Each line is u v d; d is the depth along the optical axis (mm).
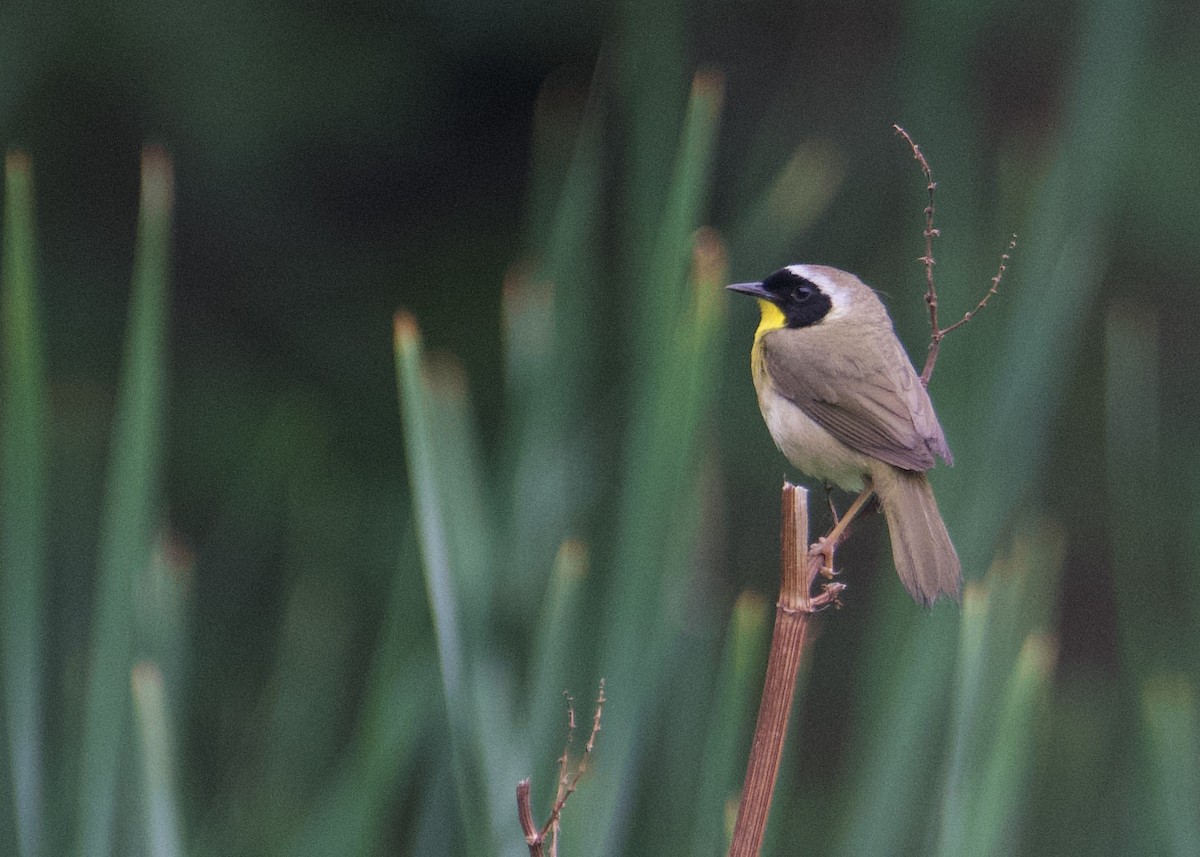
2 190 16953
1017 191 9047
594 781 6609
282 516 15266
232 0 17203
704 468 7902
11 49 16578
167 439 15984
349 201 18469
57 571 13953
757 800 5645
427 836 7512
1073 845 10812
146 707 6773
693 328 6523
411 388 6441
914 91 9297
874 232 17672
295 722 8992
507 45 18141
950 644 7340
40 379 6715
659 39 8609
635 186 8586
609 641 6695
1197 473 16078
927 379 7008
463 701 6484
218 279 17734
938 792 7914
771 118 18578
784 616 5652
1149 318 16672
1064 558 18375
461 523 7285
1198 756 8805
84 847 6707
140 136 17188
